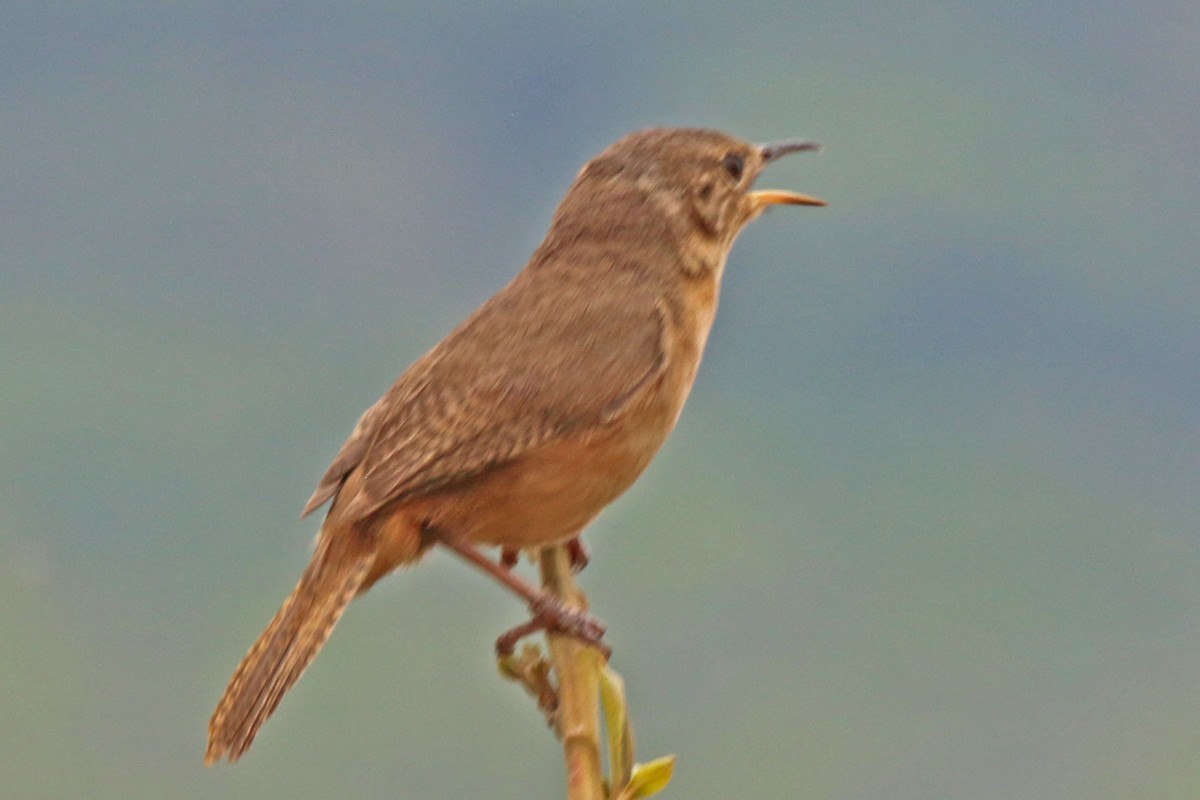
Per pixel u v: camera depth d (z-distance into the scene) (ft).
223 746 10.20
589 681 10.07
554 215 10.41
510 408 10.28
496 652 10.23
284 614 10.24
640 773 10.05
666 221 10.39
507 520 10.28
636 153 10.41
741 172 10.44
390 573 10.28
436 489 10.27
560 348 10.30
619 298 10.34
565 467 10.28
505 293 10.35
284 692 10.22
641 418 10.31
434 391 10.29
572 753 10.05
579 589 10.26
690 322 10.37
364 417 10.32
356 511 10.25
